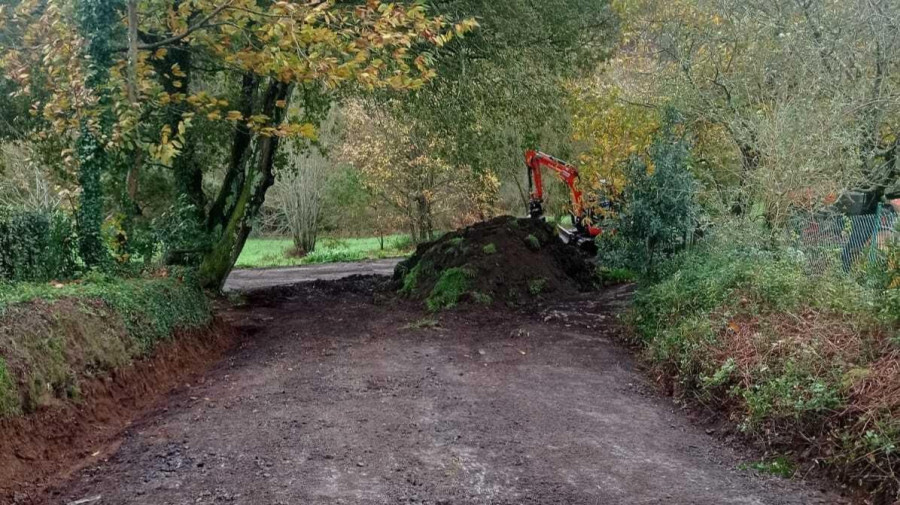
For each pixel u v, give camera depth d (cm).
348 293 1434
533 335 966
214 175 1931
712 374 674
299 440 561
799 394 563
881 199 1220
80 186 848
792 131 955
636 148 1466
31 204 1012
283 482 476
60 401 558
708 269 901
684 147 1086
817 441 525
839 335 629
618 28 1496
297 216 2983
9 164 1257
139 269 939
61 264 792
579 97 1495
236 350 931
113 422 612
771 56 1192
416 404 662
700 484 490
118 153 1009
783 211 938
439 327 1019
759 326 709
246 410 647
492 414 636
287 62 759
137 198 1292
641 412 662
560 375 783
